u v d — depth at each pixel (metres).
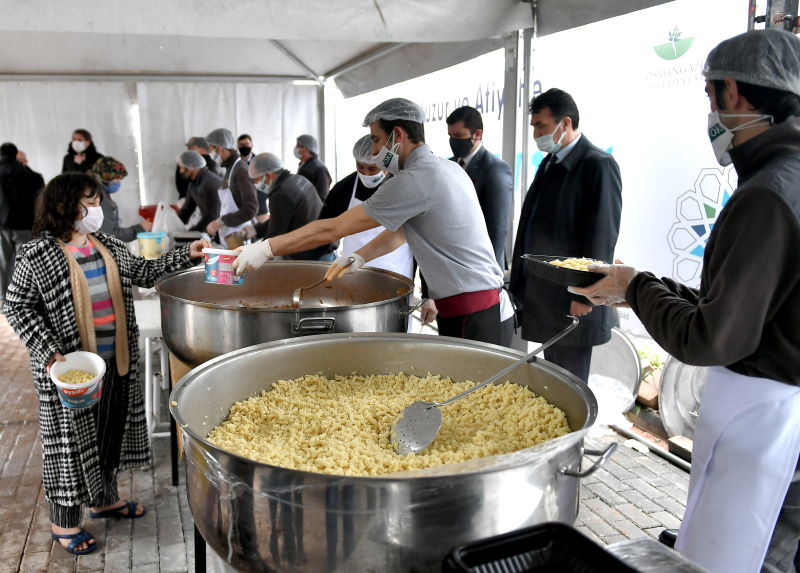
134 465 2.43
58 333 2.06
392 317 2.11
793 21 2.01
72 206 2.03
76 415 2.13
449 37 3.17
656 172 3.22
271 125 7.72
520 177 3.55
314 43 6.19
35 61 6.93
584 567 0.83
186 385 1.43
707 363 1.20
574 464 1.17
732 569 1.31
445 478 0.99
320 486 1.00
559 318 2.59
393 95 6.02
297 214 4.24
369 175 3.30
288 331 1.94
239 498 1.08
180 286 2.49
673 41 3.07
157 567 2.20
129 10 2.83
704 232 3.00
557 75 3.82
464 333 2.34
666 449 2.94
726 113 1.25
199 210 6.07
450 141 3.24
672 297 1.30
